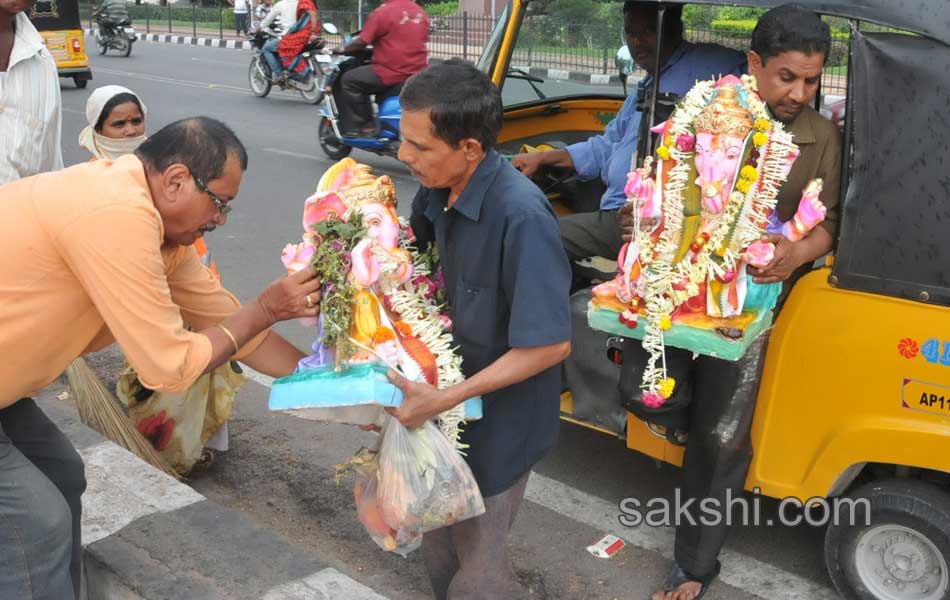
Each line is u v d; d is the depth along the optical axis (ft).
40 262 6.68
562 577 10.55
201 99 46.03
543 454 7.91
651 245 8.25
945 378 8.55
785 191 8.82
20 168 11.06
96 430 11.94
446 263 7.62
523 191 7.14
